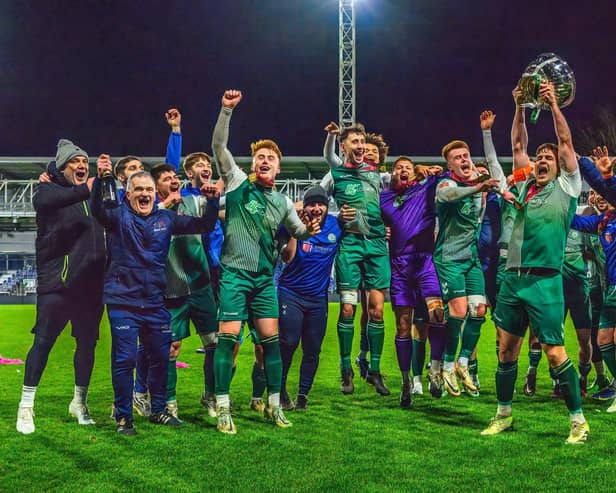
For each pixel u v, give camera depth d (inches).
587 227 260.7
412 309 255.9
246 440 194.9
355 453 179.9
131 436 199.6
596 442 189.8
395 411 238.1
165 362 216.4
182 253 233.3
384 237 268.5
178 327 232.5
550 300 192.1
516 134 217.0
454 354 259.9
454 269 256.5
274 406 217.2
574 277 273.6
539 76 202.2
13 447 186.9
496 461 171.2
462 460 172.6
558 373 192.9
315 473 161.5
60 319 213.3
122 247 207.5
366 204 265.6
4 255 1402.6
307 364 246.2
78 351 220.2
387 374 330.3
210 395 245.8
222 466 167.8
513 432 203.3
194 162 256.4
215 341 243.3
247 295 216.1
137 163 245.4
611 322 256.7
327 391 282.4
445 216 257.1
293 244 242.5
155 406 219.1
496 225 292.2
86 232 217.8
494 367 347.6
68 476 160.2
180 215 216.7
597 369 284.8
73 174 213.6
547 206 193.0
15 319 724.7
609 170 210.2
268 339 218.4
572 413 192.5
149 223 210.1
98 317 221.5
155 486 152.5
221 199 243.8
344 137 266.7
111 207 201.0
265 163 215.6
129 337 205.3
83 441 193.6
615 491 147.3
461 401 256.8
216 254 269.4
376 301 269.4
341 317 271.1
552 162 195.2
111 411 239.0
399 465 168.2
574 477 156.9
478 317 261.4
